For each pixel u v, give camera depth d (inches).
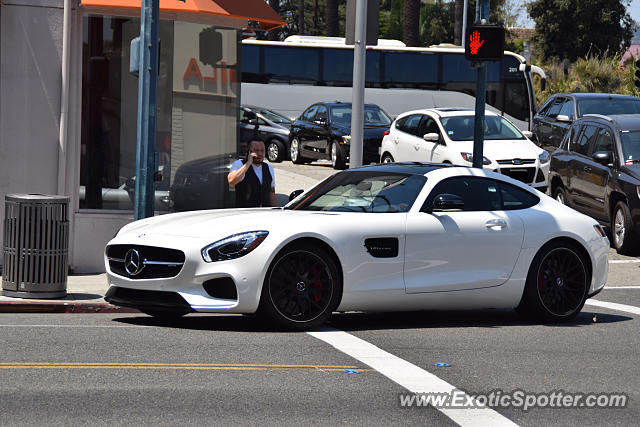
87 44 530.6
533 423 241.1
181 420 233.9
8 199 427.2
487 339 360.8
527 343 354.0
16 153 522.0
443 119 869.8
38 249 423.5
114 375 280.4
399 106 1381.6
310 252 362.6
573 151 737.6
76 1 525.7
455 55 1385.3
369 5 498.9
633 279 569.9
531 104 1379.2
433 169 406.9
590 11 2598.4
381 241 375.9
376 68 1378.0
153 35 450.6
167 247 360.2
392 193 394.6
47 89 522.6
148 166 453.1
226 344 333.7
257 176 522.6
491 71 1378.0
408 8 2037.4
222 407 247.1
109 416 235.8
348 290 369.4
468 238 390.0
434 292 384.8
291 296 361.1
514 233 398.9
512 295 399.2
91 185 534.0
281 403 253.1
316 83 1369.3
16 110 520.7
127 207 539.8
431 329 381.4
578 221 414.0
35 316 397.4
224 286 357.4
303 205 404.8
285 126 1257.4
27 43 519.5
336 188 409.1
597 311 447.8
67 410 240.4
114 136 537.0
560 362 319.0
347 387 273.1
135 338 342.6
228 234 358.6
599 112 978.7
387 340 352.2
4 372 281.4
